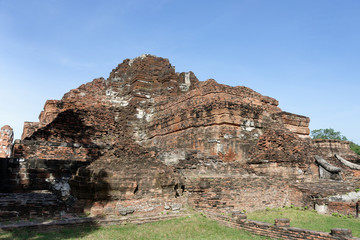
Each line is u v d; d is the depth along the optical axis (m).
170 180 13.04
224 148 17.83
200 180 13.88
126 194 11.76
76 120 20.45
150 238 9.55
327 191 15.77
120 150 13.62
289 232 9.25
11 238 8.42
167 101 23.55
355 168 22.55
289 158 17.62
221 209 13.01
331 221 12.62
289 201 16.53
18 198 10.89
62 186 13.41
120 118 25.17
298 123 23.38
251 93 21.11
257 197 14.90
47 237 8.74
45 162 14.15
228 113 18.55
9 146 18.84
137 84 26.02
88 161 15.26
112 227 10.46
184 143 19.84
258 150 18.88
